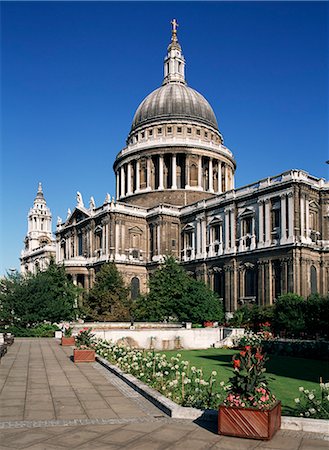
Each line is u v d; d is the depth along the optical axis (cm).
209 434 1277
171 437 1251
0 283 6128
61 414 1524
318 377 2834
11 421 1434
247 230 7106
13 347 3872
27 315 5781
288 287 6091
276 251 6341
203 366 3281
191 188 9650
